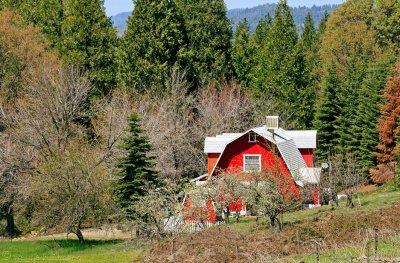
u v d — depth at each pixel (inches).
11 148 2421.3
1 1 3789.4
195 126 3100.4
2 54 2967.5
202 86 3403.1
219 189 1973.4
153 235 1951.3
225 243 1542.8
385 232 1451.8
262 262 1349.7
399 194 2027.6
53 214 2170.3
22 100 2679.6
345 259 1224.8
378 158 3093.0
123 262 1679.4
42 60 3034.0
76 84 2765.7
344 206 1907.0
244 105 3454.7
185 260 1457.9
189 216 1980.8
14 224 2856.8
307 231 1566.2
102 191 2170.3
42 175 2169.0
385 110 3078.2
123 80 3376.0
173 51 3481.8
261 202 1686.8
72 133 2610.7
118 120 2694.4
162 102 2952.8
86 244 2170.3
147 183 2091.5
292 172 2201.0
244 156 2434.8
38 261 1802.4
